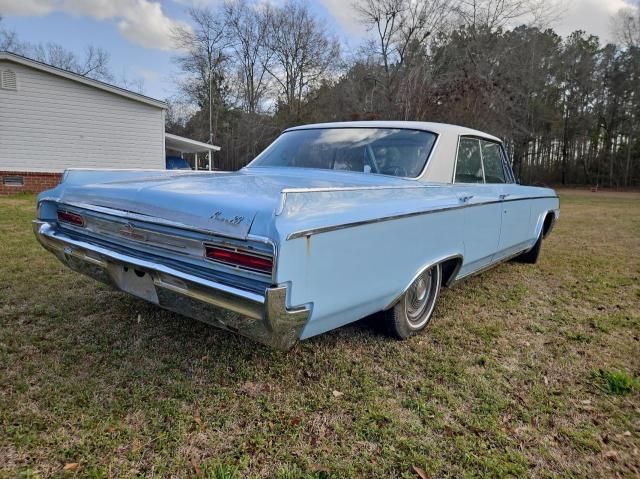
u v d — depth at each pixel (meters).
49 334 2.70
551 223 5.25
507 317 3.32
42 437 1.75
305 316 1.76
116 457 1.66
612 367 2.54
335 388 2.22
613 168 36.38
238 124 34.78
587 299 3.81
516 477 1.65
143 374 2.27
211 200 1.84
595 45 37.50
